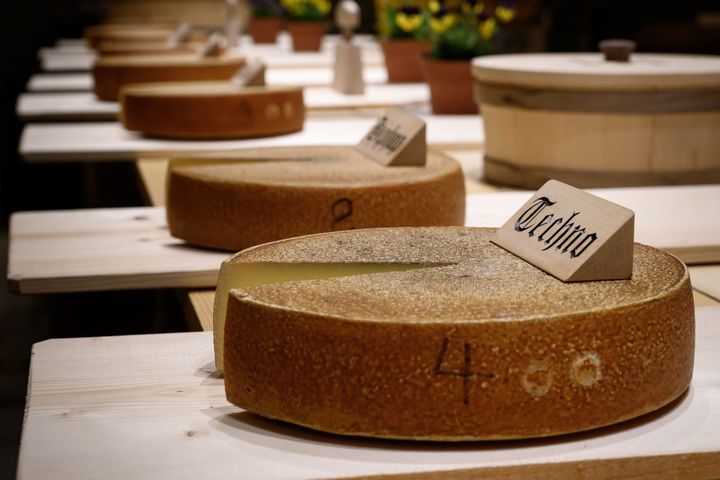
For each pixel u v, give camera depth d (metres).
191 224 1.65
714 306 1.40
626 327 0.98
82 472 0.91
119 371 1.15
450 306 0.98
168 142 2.72
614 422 0.99
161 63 3.42
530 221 1.21
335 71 3.75
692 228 1.77
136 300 3.10
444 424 0.95
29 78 6.45
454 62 3.21
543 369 0.95
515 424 0.95
